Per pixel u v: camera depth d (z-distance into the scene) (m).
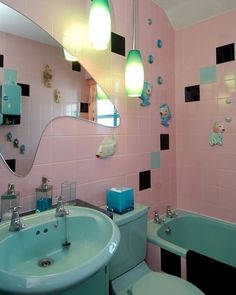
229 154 1.71
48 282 0.60
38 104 1.14
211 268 1.23
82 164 1.33
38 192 1.14
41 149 1.16
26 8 1.08
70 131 1.27
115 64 1.47
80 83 1.30
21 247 0.88
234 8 1.65
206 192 1.84
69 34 1.24
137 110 1.64
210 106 1.79
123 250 1.26
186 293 1.06
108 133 1.46
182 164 1.97
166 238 1.71
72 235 1.02
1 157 1.03
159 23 1.80
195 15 1.79
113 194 1.32
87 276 0.66
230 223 1.71
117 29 1.48
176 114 1.98
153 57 1.75
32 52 1.11
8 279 0.59
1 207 1.02
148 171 1.75
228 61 1.69
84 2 1.29
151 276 1.19
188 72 1.90
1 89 1.03
